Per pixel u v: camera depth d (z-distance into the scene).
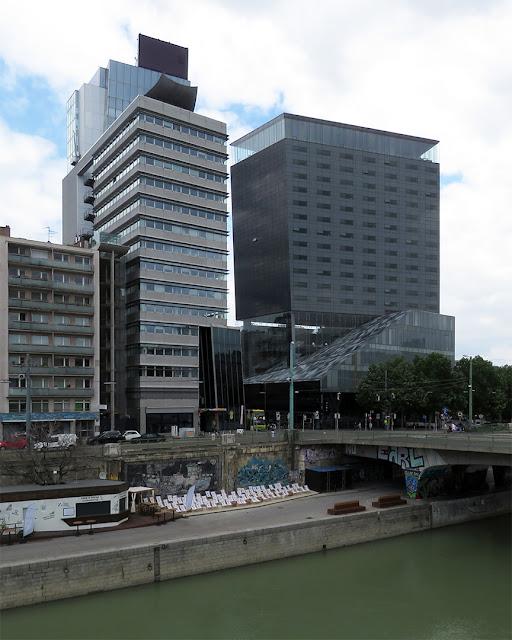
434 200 155.25
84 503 38.72
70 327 72.94
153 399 82.94
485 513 55.03
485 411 94.94
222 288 92.75
